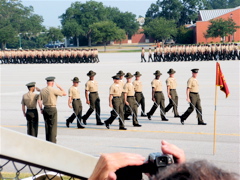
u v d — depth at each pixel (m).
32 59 56.69
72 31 124.88
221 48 49.06
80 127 14.61
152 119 16.16
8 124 15.49
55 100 11.69
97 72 37.47
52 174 4.21
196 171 1.17
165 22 104.06
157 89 15.75
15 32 125.69
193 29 104.81
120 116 14.17
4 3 143.25
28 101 11.71
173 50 50.84
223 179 1.14
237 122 14.66
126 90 14.64
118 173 1.64
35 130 11.83
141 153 10.78
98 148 11.49
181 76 31.58
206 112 16.89
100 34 102.56
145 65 44.75
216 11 99.88
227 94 10.72
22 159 2.01
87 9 131.88
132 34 133.12
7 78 34.75
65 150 2.23
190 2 137.50
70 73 37.53
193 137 12.59
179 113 17.11
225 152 10.62
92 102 15.11
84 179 2.22
